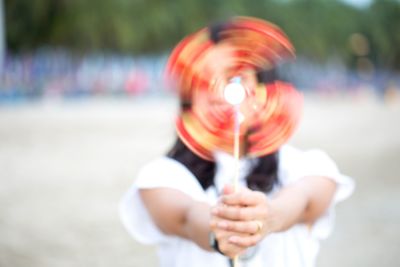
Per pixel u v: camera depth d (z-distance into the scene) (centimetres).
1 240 577
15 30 4028
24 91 3244
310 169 178
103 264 511
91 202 755
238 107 157
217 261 178
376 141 1519
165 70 170
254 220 143
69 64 3966
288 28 5656
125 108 2980
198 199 172
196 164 177
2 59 3128
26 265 504
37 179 926
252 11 5309
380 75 7569
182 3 4450
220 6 4709
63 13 4000
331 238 572
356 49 7162
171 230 176
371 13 7350
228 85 158
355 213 674
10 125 1897
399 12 7569
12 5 3984
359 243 555
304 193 170
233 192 146
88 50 4072
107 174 973
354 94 5369
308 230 182
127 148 1339
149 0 4259
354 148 1353
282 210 158
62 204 742
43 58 3891
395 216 660
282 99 170
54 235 597
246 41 170
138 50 4222
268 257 177
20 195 798
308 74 6072
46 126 1884
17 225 636
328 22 6375
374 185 855
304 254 180
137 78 4003
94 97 3803
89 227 631
